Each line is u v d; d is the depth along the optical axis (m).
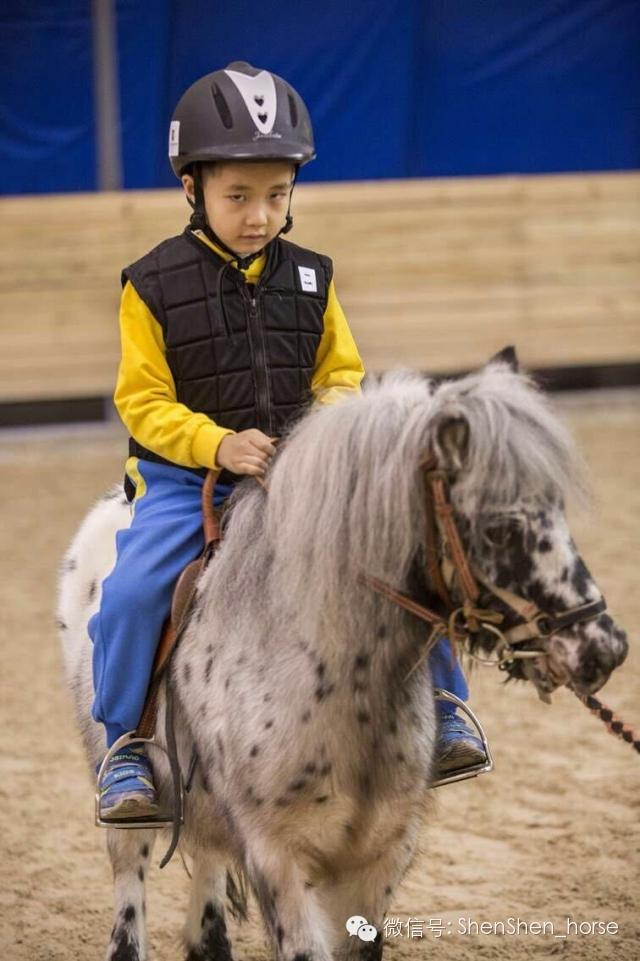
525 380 4.21
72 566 5.82
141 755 4.97
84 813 7.68
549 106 19.77
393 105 19.34
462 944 6.01
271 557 4.52
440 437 3.94
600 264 19.16
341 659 4.30
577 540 13.17
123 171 18.92
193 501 5.01
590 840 7.07
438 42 19.31
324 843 4.41
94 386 18.05
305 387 5.12
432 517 4.10
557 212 18.98
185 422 4.80
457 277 18.77
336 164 19.39
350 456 4.23
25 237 17.77
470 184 18.75
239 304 4.99
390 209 18.53
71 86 18.58
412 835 4.60
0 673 10.15
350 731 4.32
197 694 4.62
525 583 3.99
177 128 4.91
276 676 4.38
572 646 3.98
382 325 18.58
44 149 18.72
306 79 19.09
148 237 17.98
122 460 16.83
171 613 4.80
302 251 5.20
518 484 3.92
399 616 4.29
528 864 6.82
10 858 7.08
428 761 4.55
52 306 17.88
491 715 9.09
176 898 6.69
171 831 5.16
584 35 19.61
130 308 4.99
